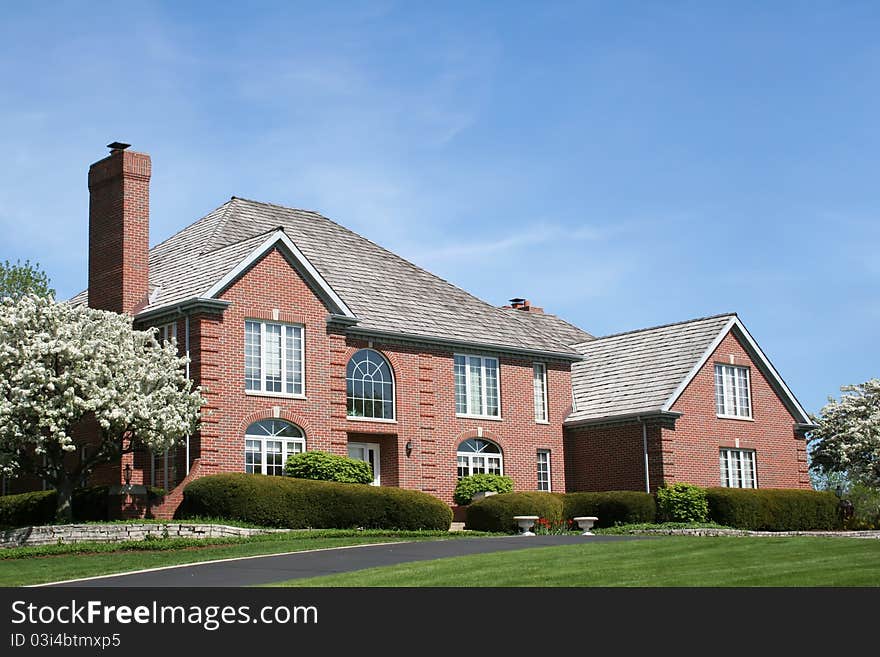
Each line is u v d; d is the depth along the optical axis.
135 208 34.75
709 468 42.94
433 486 38.41
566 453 44.56
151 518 30.05
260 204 41.88
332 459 33.12
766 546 22.45
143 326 33.84
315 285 34.91
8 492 37.25
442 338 39.25
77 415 28.31
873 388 49.31
